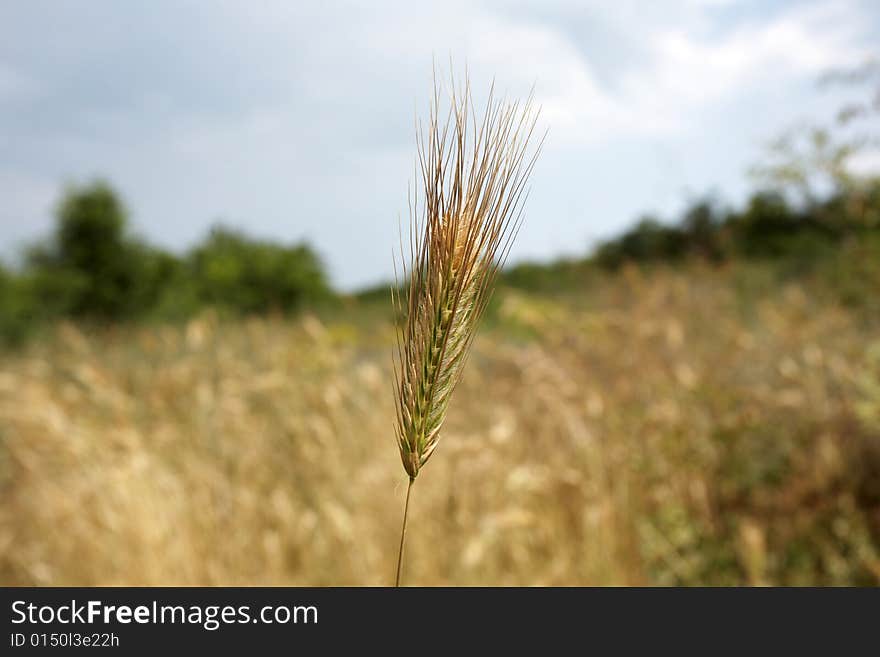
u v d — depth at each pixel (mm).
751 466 4168
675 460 4227
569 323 6344
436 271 1062
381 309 9000
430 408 1098
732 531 3889
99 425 4844
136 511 3822
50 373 5887
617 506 4035
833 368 4523
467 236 1059
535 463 4355
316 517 4055
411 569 3729
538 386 4969
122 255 14430
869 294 5535
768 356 5082
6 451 4898
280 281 16266
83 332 8648
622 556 3826
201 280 16312
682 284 7059
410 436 1103
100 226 14195
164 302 14695
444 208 1051
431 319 1075
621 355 5391
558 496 4176
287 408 4945
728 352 5172
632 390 4934
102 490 4051
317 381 5316
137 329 8750
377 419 4664
